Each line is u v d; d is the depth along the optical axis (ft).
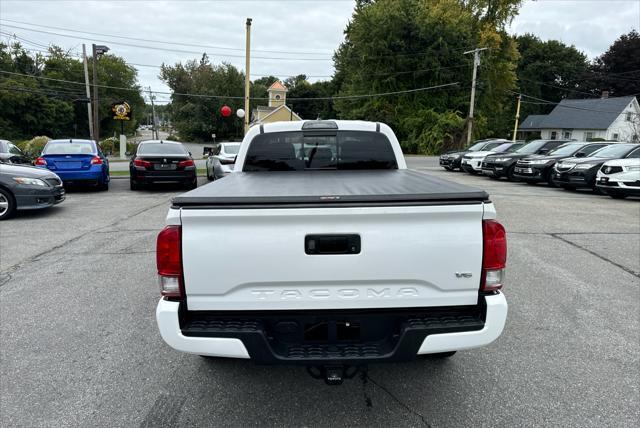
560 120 183.21
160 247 7.44
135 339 11.94
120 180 53.78
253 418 8.70
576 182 42.22
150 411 8.87
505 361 10.87
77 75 218.59
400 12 143.84
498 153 58.29
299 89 277.44
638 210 32.83
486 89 149.18
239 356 7.54
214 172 47.24
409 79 147.95
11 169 28.35
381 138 14.74
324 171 14.37
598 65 215.10
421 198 7.36
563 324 12.97
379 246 7.43
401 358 7.59
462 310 7.93
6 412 8.77
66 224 26.78
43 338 11.93
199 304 7.63
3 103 168.04
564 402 9.17
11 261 18.98
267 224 7.34
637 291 15.71
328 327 7.82
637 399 9.25
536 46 230.48
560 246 21.88
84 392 9.48
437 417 8.73
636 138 153.99
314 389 9.74
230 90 272.72
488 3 160.56
